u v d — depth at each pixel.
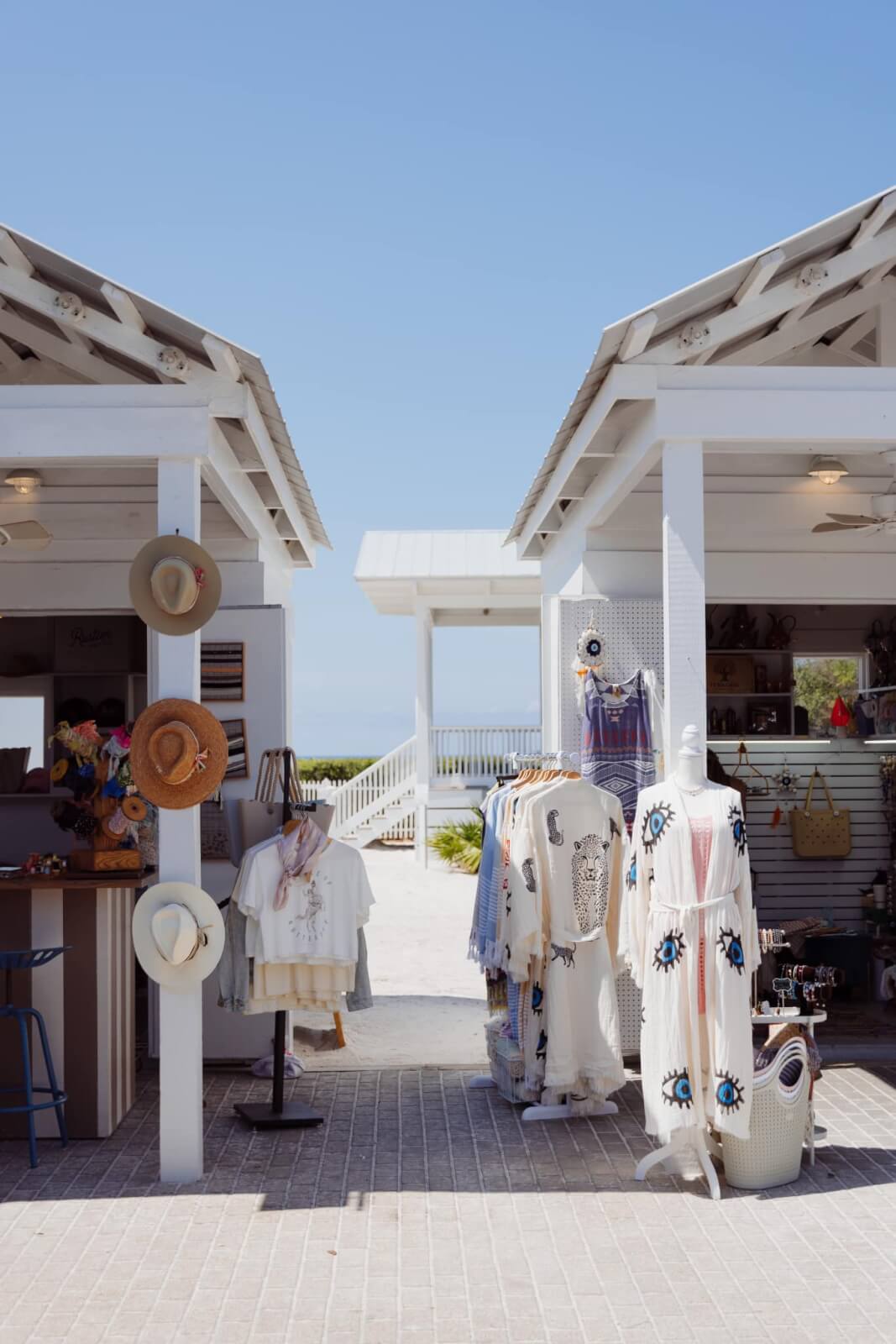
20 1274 4.30
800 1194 5.07
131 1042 6.51
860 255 5.79
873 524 7.54
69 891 6.00
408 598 18.44
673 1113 5.10
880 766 10.38
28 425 5.53
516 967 6.09
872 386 5.79
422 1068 7.30
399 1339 3.80
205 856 7.64
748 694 10.68
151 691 7.86
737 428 5.74
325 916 5.88
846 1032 8.18
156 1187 5.20
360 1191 5.11
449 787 18.70
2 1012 5.70
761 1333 3.82
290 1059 7.08
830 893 10.32
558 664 7.91
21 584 8.13
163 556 5.45
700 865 5.18
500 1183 5.21
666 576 5.75
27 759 9.43
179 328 5.39
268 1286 4.19
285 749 6.13
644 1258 4.40
